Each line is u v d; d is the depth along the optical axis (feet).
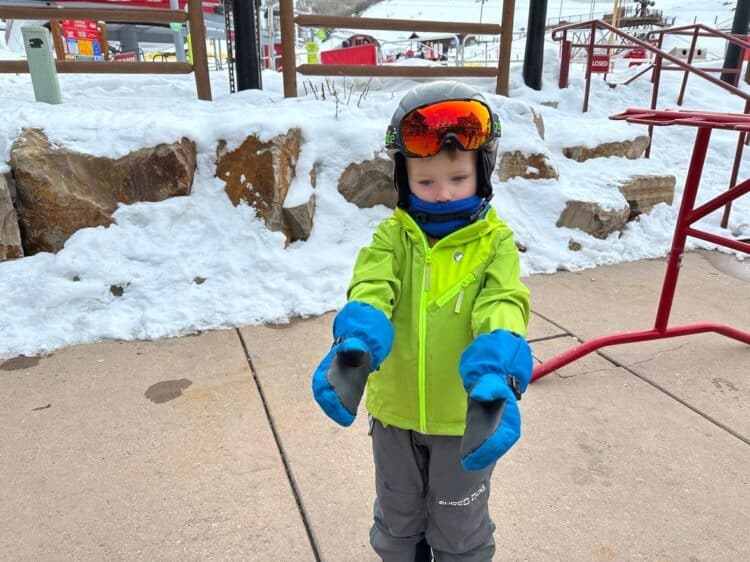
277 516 6.96
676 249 10.21
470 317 4.59
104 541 6.61
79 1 29.71
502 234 4.70
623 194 17.87
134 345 11.14
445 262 4.64
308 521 6.88
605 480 7.62
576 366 10.61
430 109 4.26
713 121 8.98
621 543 6.60
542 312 12.88
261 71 21.34
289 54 18.48
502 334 3.84
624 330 12.04
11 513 7.01
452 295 4.58
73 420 8.81
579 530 6.78
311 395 9.48
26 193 12.62
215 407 9.14
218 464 7.86
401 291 4.75
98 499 7.23
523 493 7.36
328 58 32.19
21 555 6.42
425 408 4.72
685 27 27.40
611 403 9.41
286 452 8.11
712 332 11.68
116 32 63.93
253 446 8.23
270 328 11.82
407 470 5.06
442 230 4.71
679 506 7.18
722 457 8.11
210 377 10.01
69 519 6.91
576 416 9.04
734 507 7.17
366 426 8.73
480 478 4.88
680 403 9.43
